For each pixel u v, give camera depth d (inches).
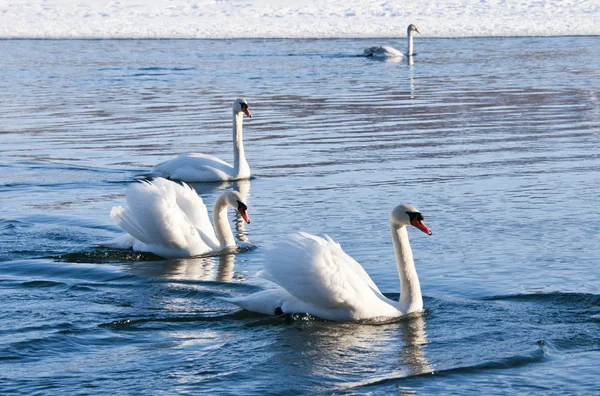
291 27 2493.8
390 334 413.1
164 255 551.2
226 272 516.1
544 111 1199.6
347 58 1990.7
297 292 418.9
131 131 1091.3
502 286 477.1
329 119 1165.1
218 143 1004.6
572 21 2453.2
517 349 391.9
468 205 661.9
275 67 1834.4
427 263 521.0
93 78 1688.0
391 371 370.6
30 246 568.4
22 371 369.7
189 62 1921.8
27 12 2689.5
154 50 2156.7
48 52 2134.6
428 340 405.1
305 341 403.9
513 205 658.8
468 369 371.9
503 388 354.3
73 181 793.6
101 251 557.0
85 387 354.6
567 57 1899.6
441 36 2359.7
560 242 556.7
